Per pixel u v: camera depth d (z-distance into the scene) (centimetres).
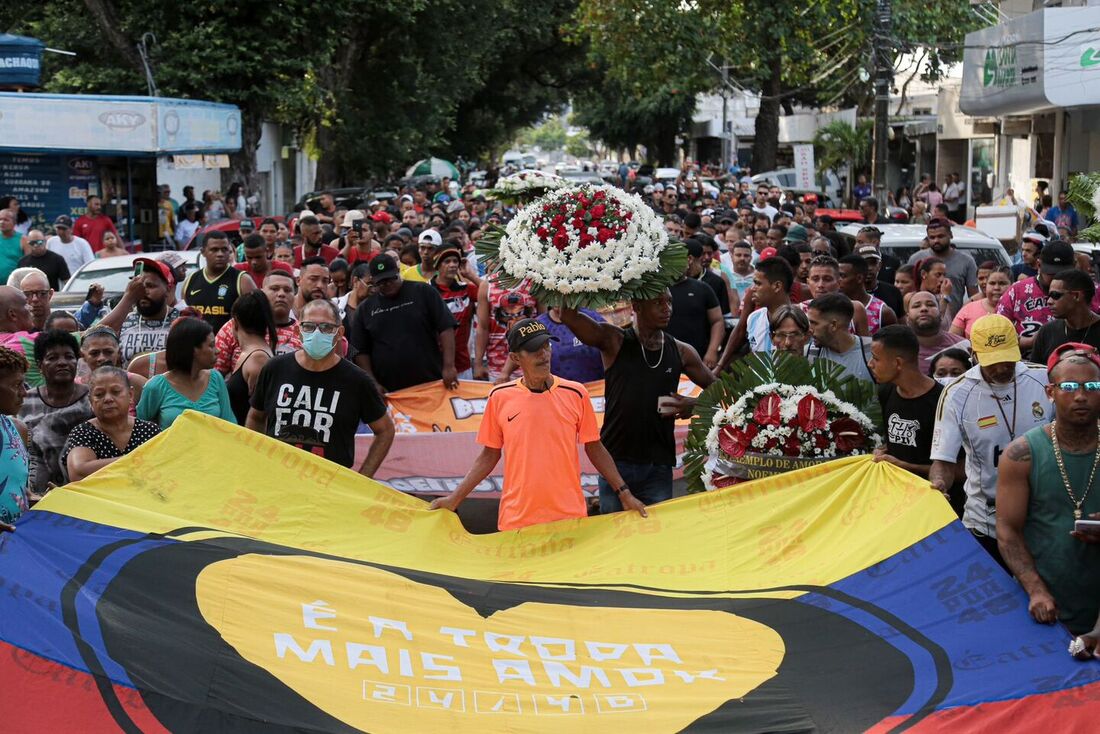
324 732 488
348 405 769
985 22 4072
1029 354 979
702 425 746
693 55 4188
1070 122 2906
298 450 688
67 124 2256
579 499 752
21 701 483
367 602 577
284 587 574
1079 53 2525
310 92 3125
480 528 934
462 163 7056
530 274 725
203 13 3030
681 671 548
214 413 781
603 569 662
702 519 676
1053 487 568
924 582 591
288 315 977
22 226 2266
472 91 5353
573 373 1042
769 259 976
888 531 620
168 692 495
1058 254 1038
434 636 566
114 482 648
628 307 1016
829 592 601
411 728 499
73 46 3325
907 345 694
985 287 1188
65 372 758
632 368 785
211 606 549
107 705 486
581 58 6247
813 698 523
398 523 686
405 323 1050
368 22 3797
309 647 542
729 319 1314
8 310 953
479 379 1145
